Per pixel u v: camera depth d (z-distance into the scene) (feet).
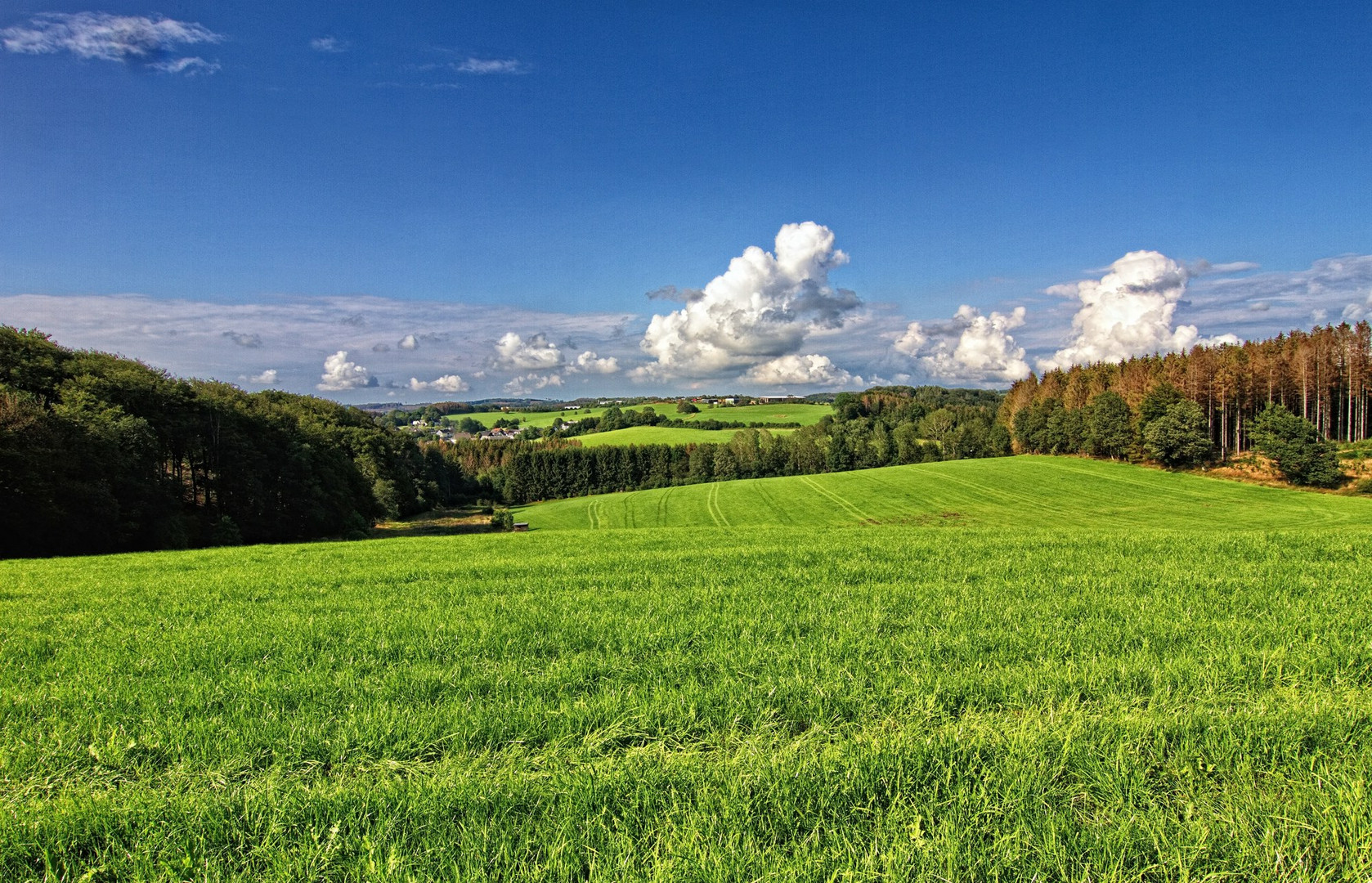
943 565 45.39
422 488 339.98
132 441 135.95
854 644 24.48
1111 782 12.68
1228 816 11.58
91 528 125.80
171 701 19.94
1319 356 279.69
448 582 45.42
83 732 17.89
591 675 21.98
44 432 116.98
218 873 11.09
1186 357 324.19
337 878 10.95
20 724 18.67
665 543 73.87
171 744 16.65
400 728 17.02
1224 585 34.58
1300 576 36.24
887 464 399.44
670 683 20.85
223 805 13.11
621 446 431.84
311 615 33.45
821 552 54.70
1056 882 10.20
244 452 173.37
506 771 14.56
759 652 23.68
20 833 12.14
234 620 32.30
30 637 29.96
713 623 28.71
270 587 44.88
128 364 163.32
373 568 54.08
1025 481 268.41
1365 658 20.66
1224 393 284.61
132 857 11.51
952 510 239.30
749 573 44.55
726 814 11.96
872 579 40.83
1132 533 65.67
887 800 12.68
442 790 13.23
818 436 469.16
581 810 12.35
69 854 11.86
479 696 19.99
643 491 342.03
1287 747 13.85
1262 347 310.04
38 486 114.62
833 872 10.44
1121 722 15.31
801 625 28.27
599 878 10.34
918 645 24.03
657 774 13.64
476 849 11.16
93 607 38.14
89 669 24.11
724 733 16.90
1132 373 346.74
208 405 171.32
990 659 22.41
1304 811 11.62
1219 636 24.22
